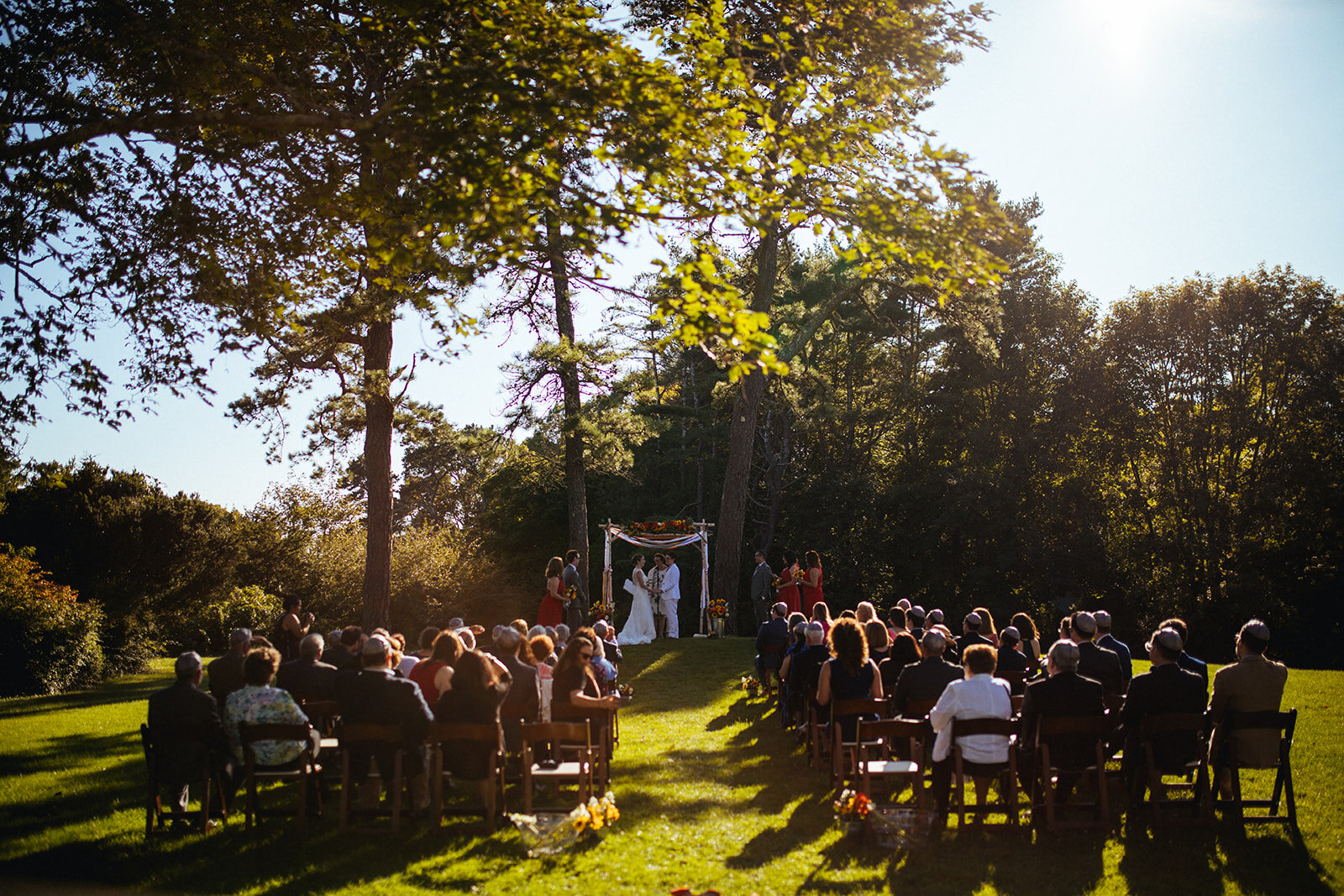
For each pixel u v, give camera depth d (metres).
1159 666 7.52
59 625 17.94
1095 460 38.34
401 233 8.84
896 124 9.07
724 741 11.09
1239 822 7.26
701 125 8.60
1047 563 35.59
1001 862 6.55
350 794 8.73
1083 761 7.22
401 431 17.72
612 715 10.88
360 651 9.52
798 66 9.13
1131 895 5.96
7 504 25.25
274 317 10.81
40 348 9.80
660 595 22.61
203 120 8.15
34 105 9.03
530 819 7.14
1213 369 36.59
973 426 38.06
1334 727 10.91
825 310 28.67
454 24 8.80
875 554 38.56
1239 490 35.88
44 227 9.67
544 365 22.59
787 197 8.70
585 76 7.84
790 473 44.47
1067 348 38.84
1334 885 6.10
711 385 41.31
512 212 7.87
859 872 6.33
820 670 9.01
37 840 7.21
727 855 6.75
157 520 26.53
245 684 8.31
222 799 7.70
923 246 8.27
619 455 24.08
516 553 46.16
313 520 34.97
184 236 9.96
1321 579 34.25
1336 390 34.56
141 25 8.85
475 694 7.39
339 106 11.05
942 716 7.18
